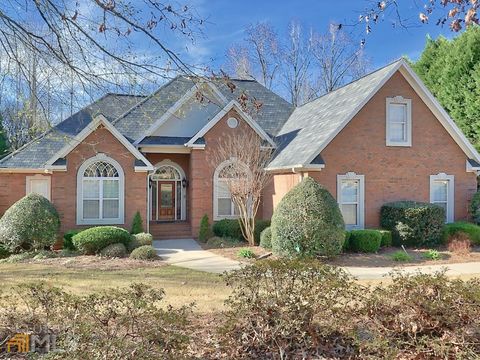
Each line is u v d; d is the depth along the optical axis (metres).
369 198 17.62
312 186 14.24
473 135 25.09
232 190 17.16
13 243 14.91
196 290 9.48
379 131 17.81
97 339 4.54
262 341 5.38
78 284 9.98
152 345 4.71
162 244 17.95
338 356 5.24
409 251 15.60
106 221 17.84
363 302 5.73
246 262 13.58
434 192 18.55
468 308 5.36
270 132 22.39
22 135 19.23
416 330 5.40
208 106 20.91
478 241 16.73
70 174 17.45
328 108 19.70
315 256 13.87
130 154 18.16
